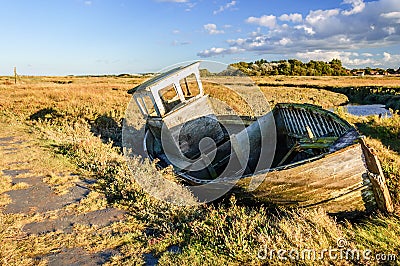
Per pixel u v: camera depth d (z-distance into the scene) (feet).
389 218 16.10
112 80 138.10
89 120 45.88
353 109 71.67
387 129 34.14
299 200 16.84
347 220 16.53
